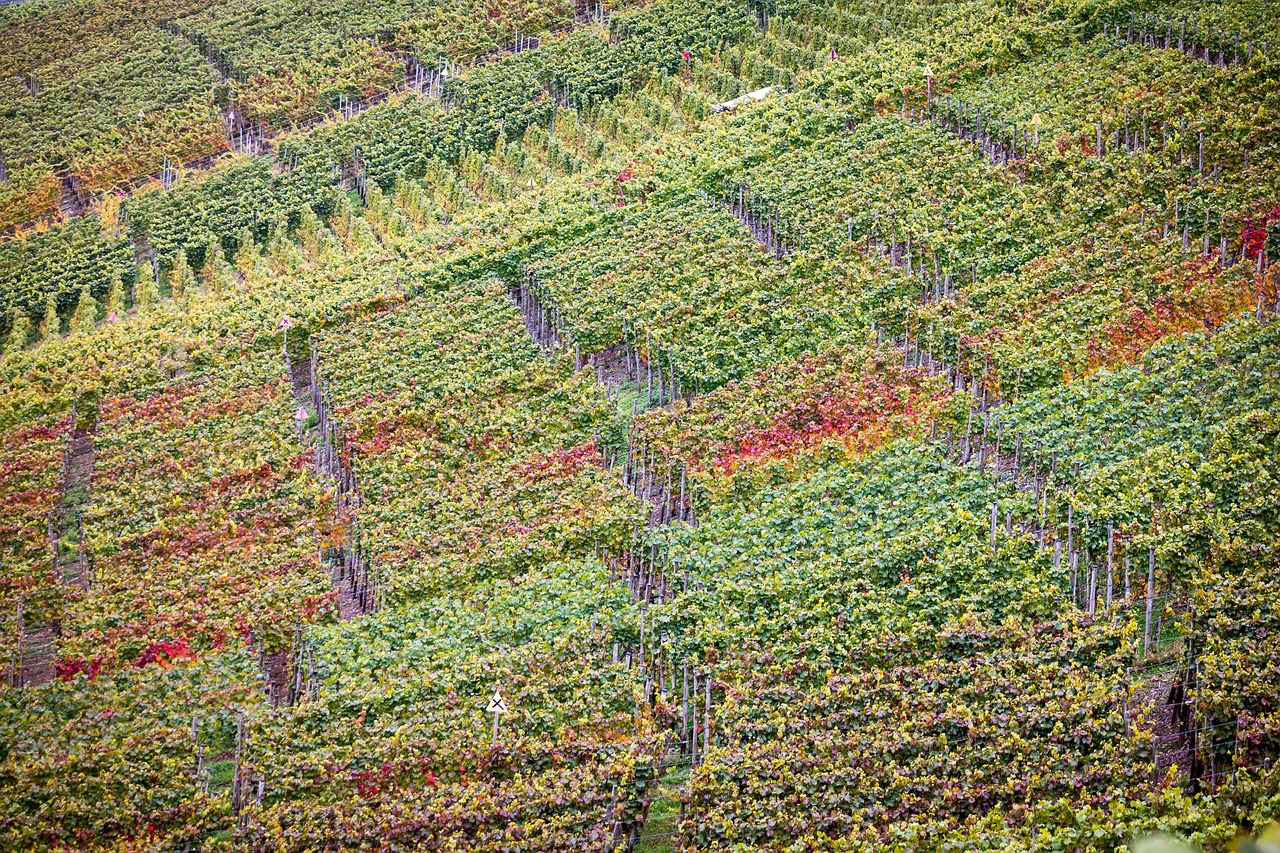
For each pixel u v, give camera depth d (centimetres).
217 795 3891
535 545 4784
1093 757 3344
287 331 6725
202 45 10700
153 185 8931
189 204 8469
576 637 4219
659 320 5981
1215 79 6619
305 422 6259
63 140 9612
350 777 3809
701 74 8744
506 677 4088
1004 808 3341
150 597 4959
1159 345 4953
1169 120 6366
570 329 6150
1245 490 4066
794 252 6312
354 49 10062
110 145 9475
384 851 3516
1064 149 6450
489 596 4591
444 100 9256
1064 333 5184
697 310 6009
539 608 4409
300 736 4025
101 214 8762
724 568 4441
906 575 4212
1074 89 7062
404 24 10131
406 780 3800
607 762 3697
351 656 4394
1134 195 5978
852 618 4041
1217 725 3400
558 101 8906
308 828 3609
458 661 4228
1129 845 3039
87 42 10988
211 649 4650
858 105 7569
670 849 3641
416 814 3572
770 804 3434
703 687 4025
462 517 5047
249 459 5791
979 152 6806
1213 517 4000
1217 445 4303
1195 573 3903
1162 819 3055
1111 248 5591
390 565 4869
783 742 3619
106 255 8244
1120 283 5350
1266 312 5072
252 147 9406
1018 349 5159
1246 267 5212
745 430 5153
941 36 8094
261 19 10756
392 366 6191
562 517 4919
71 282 8012
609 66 8975
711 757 3588
